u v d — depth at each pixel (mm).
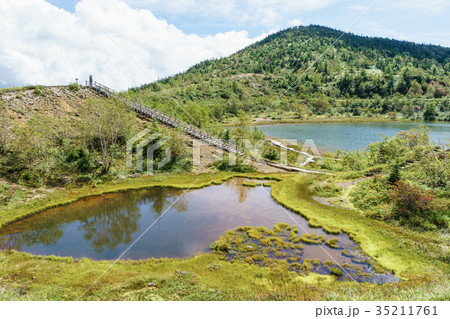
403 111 159125
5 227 28828
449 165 33938
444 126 120250
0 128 39188
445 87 199625
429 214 28359
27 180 36906
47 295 17594
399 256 23344
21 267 21500
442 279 19438
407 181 34000
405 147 44375
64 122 49719
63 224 30234
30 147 38812
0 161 37281
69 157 43500
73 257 23875
